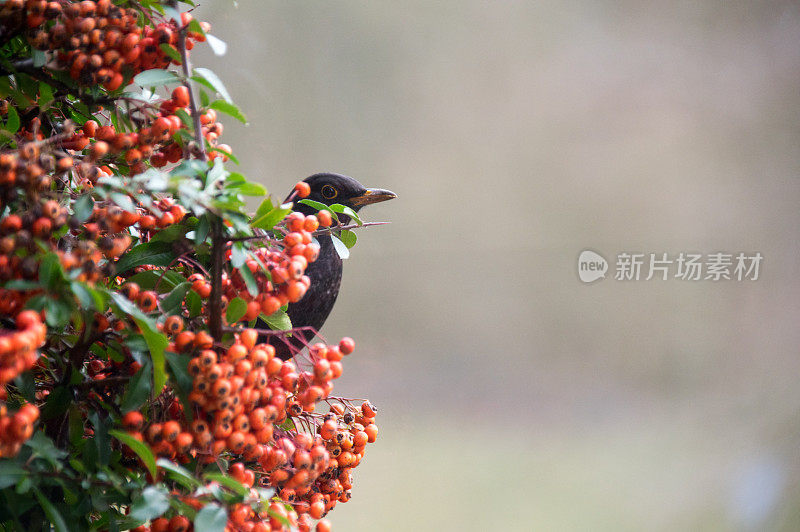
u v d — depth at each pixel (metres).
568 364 12.67
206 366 4.81
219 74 11.62
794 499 8.65
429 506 8.38
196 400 4.95
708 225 12.97
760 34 12.87
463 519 8.14
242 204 4.98
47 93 5.81
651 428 10.67
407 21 13.15
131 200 5.40
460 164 13.54
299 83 12.49
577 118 13.52
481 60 13.51
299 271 5.32
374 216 13.34
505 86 13.59
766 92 12.86
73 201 5.47
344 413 6.28
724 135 13.03
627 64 13.40
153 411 5.23
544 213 13.51
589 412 11.29
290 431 6.21
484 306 13.13
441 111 13.51
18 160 4.86
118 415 5.41
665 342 12.52
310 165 12.70
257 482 6.04
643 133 13.33
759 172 12.87
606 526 7.91
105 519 5.30
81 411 5.45
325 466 5.78
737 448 9.68
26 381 5.19
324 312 6.51
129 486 5.01
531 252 13.43
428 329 13.04
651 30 13.28
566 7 13.38
